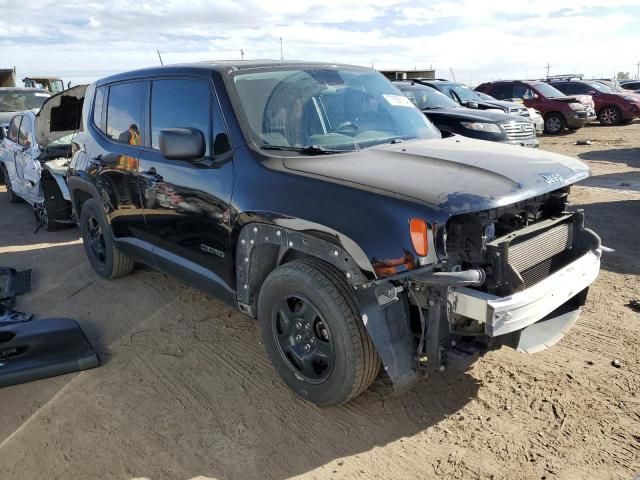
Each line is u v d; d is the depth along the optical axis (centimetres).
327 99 379
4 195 1060
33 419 323
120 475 275
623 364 348
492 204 262
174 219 389
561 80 2195
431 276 257
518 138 1002
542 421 299
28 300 504
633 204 743
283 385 346
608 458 269
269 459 282
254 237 320
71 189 550
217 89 355
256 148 332
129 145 444
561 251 329
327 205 283
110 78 486
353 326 282
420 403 320
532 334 312
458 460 274
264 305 325
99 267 541
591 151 1305
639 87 2806
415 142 367
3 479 275
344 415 314
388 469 271
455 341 283
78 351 379
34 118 829
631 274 493
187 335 419
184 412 323
